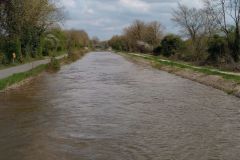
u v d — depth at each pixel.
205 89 33.00
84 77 43.81
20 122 20.53
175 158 14.67
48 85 35.72
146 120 21.00
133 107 24.83
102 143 16.70
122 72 51.25
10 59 54.56
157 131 18.62
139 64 70.19
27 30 62.25
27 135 17.97
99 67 61.44
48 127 19.47
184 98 28.20
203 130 18.73
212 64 49.53
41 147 16.12
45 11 68.00
